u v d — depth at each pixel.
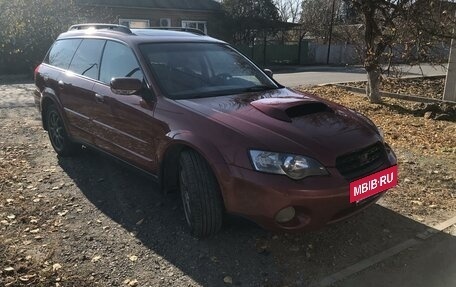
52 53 6.29
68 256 3.58
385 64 11.68
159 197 4.74
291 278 3.31
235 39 31.75
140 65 4.40
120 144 4.61
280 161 3.23
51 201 4.64
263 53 30.98
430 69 23.14
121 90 4.13
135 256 3.58
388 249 3.71
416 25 9.09
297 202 3.18
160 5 29.33
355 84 15.52
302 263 3.51
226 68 4.79
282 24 32.41
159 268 3.42
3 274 3.31
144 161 4.27
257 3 31.67
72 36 5.91
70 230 4.02
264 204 3.24
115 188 5.00
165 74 4.34
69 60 5.73
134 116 4.29
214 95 4.24
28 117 9.06
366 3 9.65
